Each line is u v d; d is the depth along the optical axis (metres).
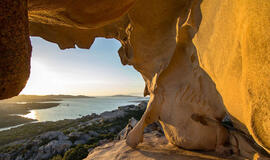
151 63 6.90
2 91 1.32
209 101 5.03
